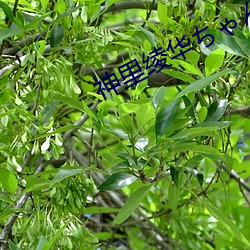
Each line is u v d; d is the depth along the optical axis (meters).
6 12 1.35
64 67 1.35
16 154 1.34
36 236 1.34
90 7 1.41
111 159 1.34
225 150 1.53
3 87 1.38
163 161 1.36
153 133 1.36
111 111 1.67
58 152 1.35
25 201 1.41
